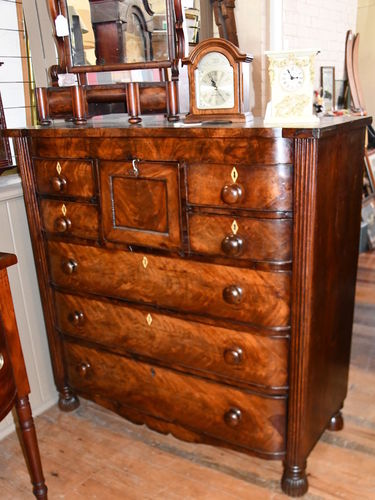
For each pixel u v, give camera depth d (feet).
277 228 4.34
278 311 4.60
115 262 5.47
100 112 6.68
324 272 4.69
